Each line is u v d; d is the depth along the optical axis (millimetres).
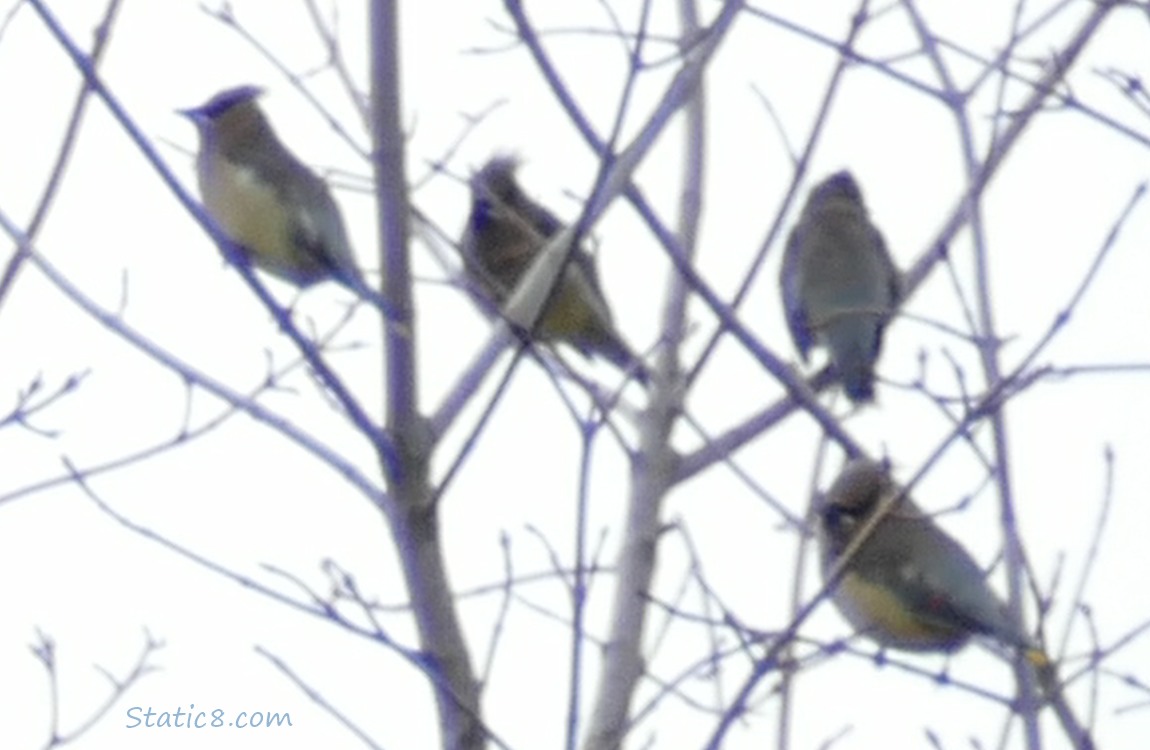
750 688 9516
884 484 13461
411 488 10555
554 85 10797
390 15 10695
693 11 12953
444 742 10172
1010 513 10328
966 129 12133
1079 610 9977
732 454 12180
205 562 10414
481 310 13742
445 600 10453
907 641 13484
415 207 12766
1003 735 9914
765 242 11211
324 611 10156
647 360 13008
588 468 9766
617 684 10727
